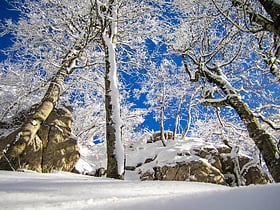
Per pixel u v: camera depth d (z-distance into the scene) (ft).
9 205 6.97
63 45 35.99
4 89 36.17
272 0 17.30
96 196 8.41
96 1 28.12
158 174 32.45
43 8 35.12
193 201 5.49
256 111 31.86
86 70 38.96
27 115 30.73
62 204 6.89
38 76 36.14
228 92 25.89
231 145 36.37
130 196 8.45
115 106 24.06
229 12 27.12
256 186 6.63
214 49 28.99
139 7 33.42
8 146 21.83
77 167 32.19
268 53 27.55
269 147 20.83
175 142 39.60
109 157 22.20
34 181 12.09
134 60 38.34
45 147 26.18
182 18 28.40
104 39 27.78
